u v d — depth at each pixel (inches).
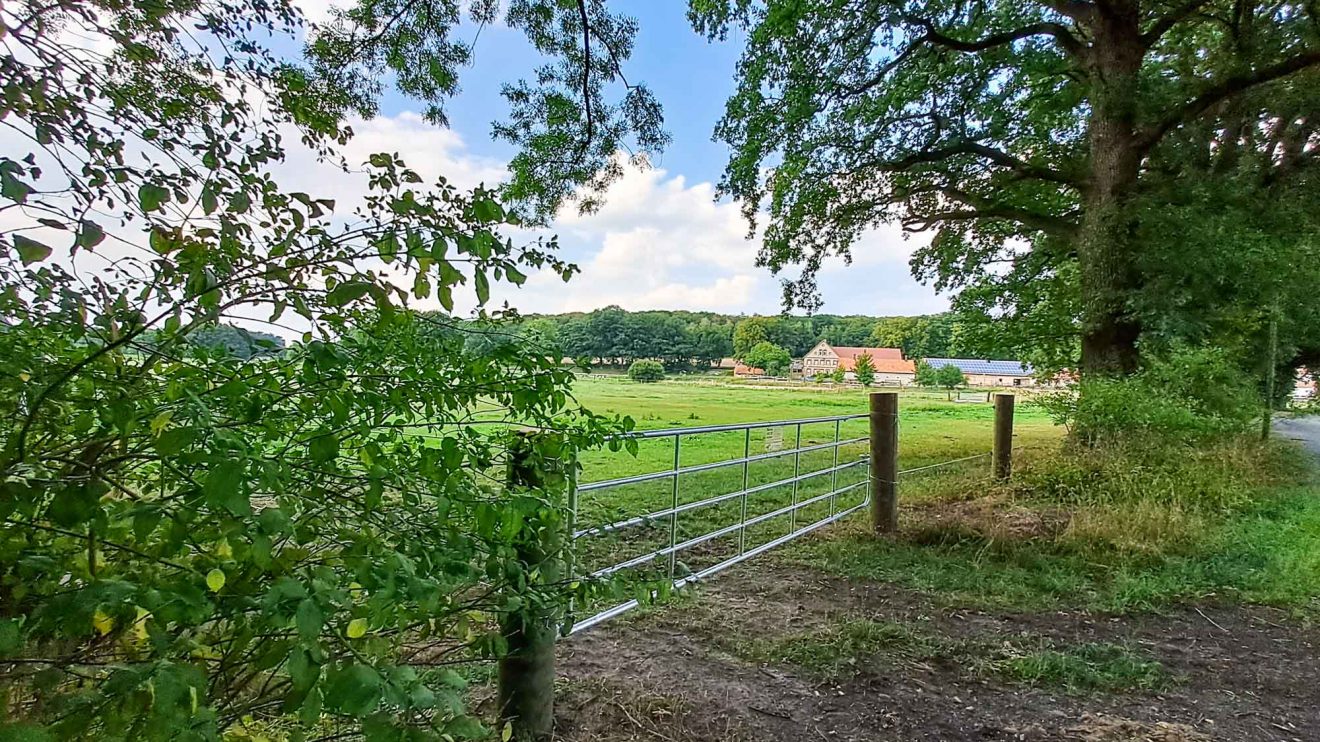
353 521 53.9
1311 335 436.5
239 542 40.2
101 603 35.2
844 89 407.5
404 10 186.9
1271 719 101.4
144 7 51.8
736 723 96.2
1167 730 96.9
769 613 140.8
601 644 122.6
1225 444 320.2
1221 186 346.0
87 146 44.2
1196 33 430.3
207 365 45.1
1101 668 117.3
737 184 426.6
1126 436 290.4
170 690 34.0
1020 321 498.3
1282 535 205.6
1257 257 318.7
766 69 389.7
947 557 183.5
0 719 34.6
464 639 63.7
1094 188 375.9
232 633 43.8
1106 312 348.5
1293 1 352.8
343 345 50.2
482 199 50.4
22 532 39.5
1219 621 142.0
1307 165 404.5
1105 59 367.2
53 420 40.1
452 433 60.3
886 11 374.3
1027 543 193.9
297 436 49.2
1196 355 325.1
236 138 54.8
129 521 41.1
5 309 39.5
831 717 99.0
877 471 209.5
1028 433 609.9
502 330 58.5
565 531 78.2
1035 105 454.0
